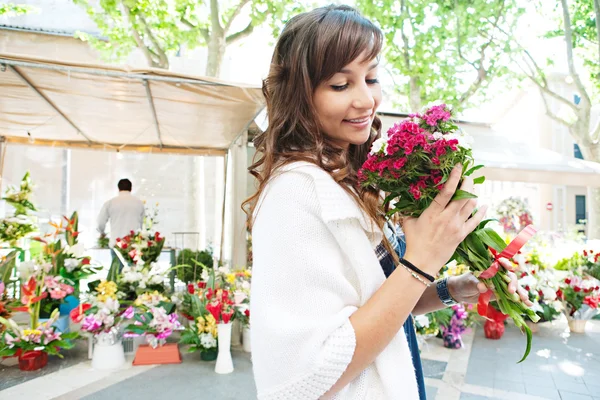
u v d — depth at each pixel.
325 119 0.79
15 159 9.37
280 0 7.94
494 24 9.30
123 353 4.08
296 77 0.79
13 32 10.07
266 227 0.69
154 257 5.41
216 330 4.01
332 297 0.64
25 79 3.68
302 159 0.75
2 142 6.19
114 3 7.85
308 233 0.66
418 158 0.72
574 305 5.48
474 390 3.60
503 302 0.87
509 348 4.76
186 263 6.30
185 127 5.42
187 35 8.23
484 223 0.90
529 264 5.32
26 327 4.13
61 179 9.64
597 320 6.20
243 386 3.52
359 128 0.80
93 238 9.66
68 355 4.25
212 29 8.01
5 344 3.76
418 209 0.74
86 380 3.63
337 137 0.82
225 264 5.13
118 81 3.65
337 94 0.77
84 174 9.77
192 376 3.72
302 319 0.62
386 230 0.90
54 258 4.50
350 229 0.69
